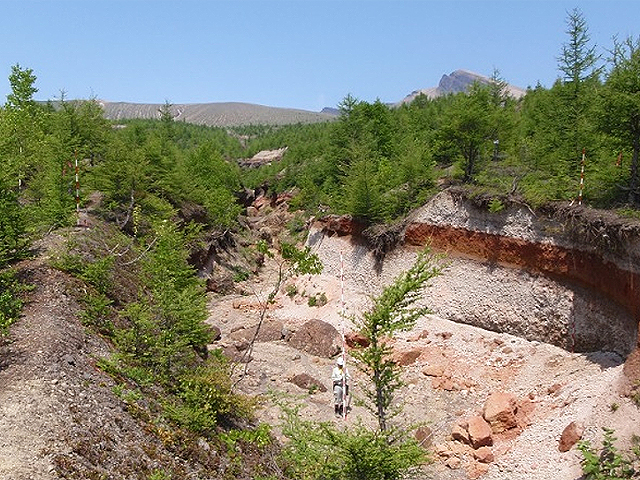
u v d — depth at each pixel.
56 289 14.17
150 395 11.57
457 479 12.94
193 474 9.91
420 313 9.34
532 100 38.66
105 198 26.14
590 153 20.23
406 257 24.69
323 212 34.50
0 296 12.67
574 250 17.30
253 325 25.80
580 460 11.23
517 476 12.16
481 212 21.06
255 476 10.92
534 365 17.06
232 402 12.72
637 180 17.05
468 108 24.30
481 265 20.86
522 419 14.25
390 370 9.41
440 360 19.09
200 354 15.80
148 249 17.78
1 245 14.51
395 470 8.55
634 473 9.94
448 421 15.59
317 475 9.02
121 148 27.30
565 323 17.53
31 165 21.31
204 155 46.53
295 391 18.55
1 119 19.14
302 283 30.81
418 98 60.16
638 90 15.96
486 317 20.31
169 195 31.50
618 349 15.72
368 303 25.69
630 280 15.18
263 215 52.53
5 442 8.09
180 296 13.38
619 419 11.49
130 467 8.91
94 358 11.78
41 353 10.80
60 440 8.47
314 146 55.53
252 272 37.03
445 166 32.06
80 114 29.45
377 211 27.50
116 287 16.45
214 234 35.66
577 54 28.64
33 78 26.03
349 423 15.87
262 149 79.31
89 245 18.41
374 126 39.00
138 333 13.03
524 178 20.69
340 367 16.62
